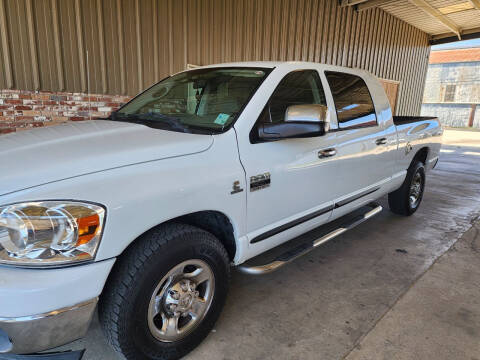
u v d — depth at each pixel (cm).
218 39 672
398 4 1006
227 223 205
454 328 224
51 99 499
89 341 202
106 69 542
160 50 596
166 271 169
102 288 147
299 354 197
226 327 219
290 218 243
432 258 329
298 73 255
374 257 328
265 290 265
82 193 143
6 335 139
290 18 799
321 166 257
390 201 439
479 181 698
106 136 190
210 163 185
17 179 142
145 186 158
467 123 2759
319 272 296
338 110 283
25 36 463
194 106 243
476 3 939
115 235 148
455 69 2769
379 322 228
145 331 167
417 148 410
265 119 222
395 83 1259
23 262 134
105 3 522
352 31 990
